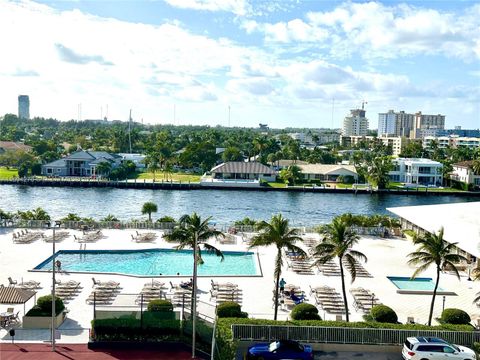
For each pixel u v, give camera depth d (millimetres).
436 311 50469
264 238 45031
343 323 40031
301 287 56812
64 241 77375
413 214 88812
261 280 59125
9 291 44188
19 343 39375
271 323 39469
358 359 37594
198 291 54125
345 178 190750
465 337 39094
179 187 171500
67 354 37531
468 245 63812
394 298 54156
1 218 89250
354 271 44844
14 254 68500
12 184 173250
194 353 37688
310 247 75188
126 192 162625
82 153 195250
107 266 65938
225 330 37906
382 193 173500
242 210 132625
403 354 36656
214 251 49062
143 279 58312
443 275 63562
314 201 152000
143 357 37500
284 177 179125
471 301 53906
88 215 119688
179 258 70875
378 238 85500
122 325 39562
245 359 35875
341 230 45406
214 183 173250
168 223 88750
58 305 44031
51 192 158625
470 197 171375
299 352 35688
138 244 76688
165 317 39938
